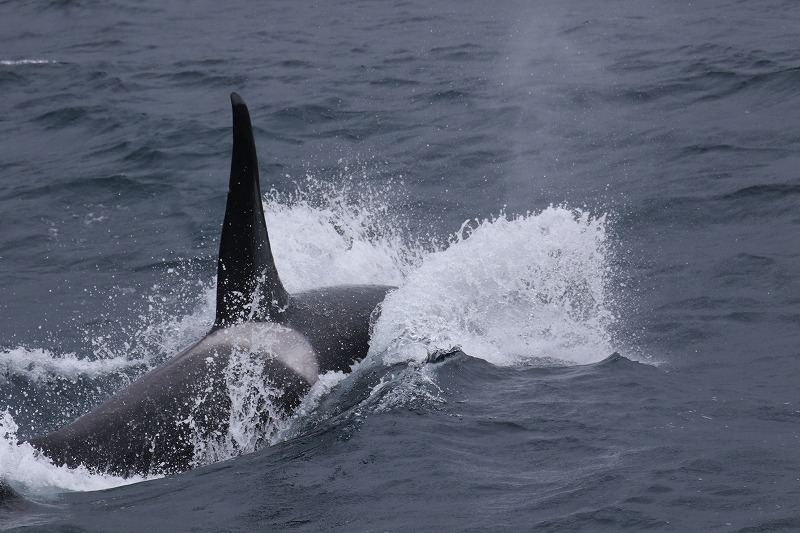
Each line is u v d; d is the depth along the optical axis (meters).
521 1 115.25
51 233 55.28
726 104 68.12
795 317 38.91
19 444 27.67
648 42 88.38
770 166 55.97
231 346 31.72
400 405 30.97
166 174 64.25
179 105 80.69
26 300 46.19
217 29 112.25
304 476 26.75
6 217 57.84
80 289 47.38
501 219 42.81
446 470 26.53
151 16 121.06
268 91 82.44
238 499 25.59
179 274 48.91
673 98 70.75
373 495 25.34
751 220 49.59
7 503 25.30
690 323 39.12
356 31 105.69
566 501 24.45
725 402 31.22
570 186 56.72
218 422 29.77
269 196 57.84
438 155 63.88
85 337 41.59
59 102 83.38
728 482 25.09
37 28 117.81
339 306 35.47
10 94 87.25
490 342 37.59
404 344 35.06
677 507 23.88
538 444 28.11
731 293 41.78
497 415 30.36
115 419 28.61
